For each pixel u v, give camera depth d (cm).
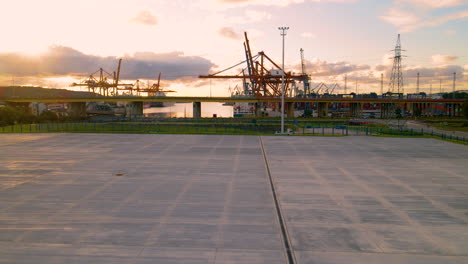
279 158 2464
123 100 14088
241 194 1486
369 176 1873
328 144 3344
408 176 1878
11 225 1100
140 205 1320
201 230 1060
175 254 887
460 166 2186
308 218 1181
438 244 968
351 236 1020
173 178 1797
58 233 1032
